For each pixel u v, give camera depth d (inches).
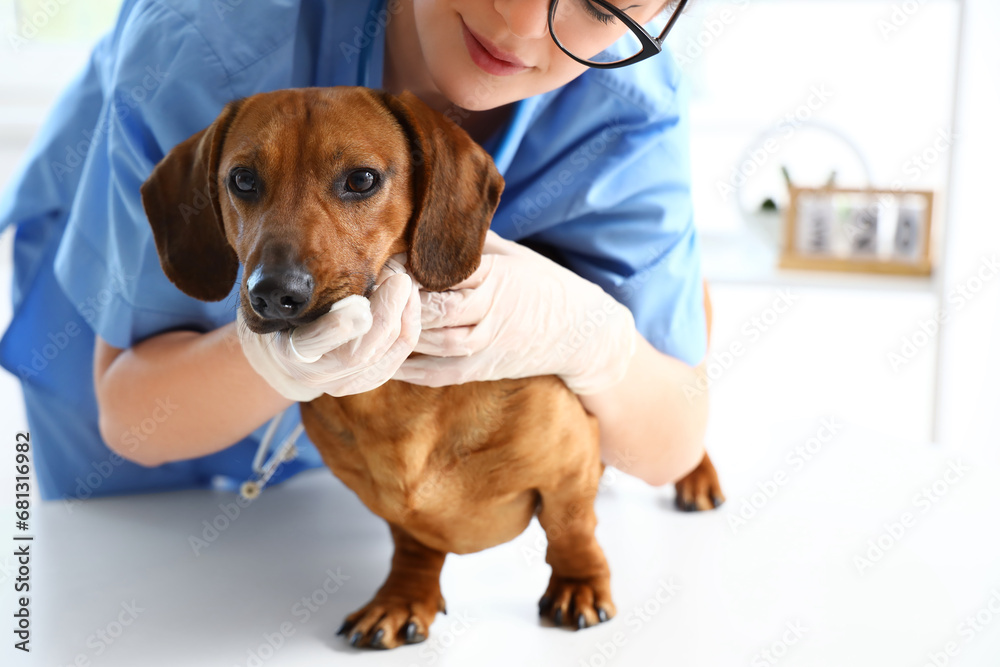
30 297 59.8
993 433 102.5
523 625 45.0
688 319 54.1
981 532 54.8
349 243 33.7
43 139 59.7
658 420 50.5
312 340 32.2
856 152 109.7
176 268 38.8
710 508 59.9
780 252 112.4
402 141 35.7
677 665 41.1
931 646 42.6
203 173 37.8
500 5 37.0
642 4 39.9
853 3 117.3
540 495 44.1
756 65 122.6
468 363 40.1
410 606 44.3
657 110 51.5
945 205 99.9
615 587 48.9
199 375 46.5
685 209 53.2
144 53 48.3
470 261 37.4
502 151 49.4
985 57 96.0
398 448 41.0
